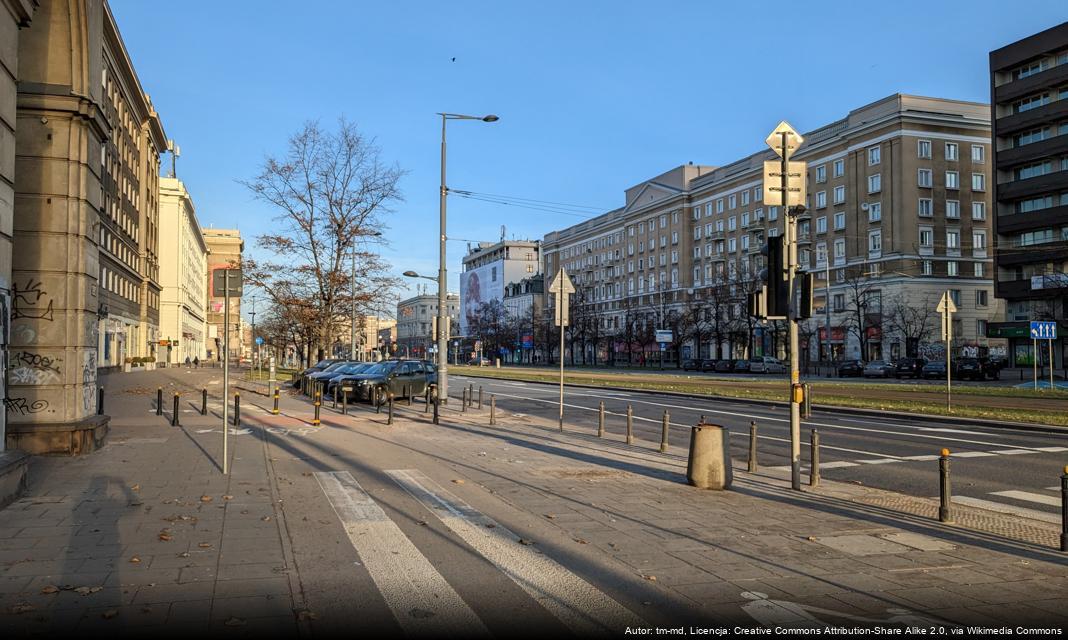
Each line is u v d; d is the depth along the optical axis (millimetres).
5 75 8422
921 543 7020
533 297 132375
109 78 50844
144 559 6008
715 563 6246
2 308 8414
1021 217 55688
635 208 100375
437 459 12359
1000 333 57438
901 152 62250
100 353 49844
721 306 74750
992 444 15328
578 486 9945
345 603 5105
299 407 23453
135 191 64188
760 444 15430
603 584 5645
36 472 10273
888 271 62688
